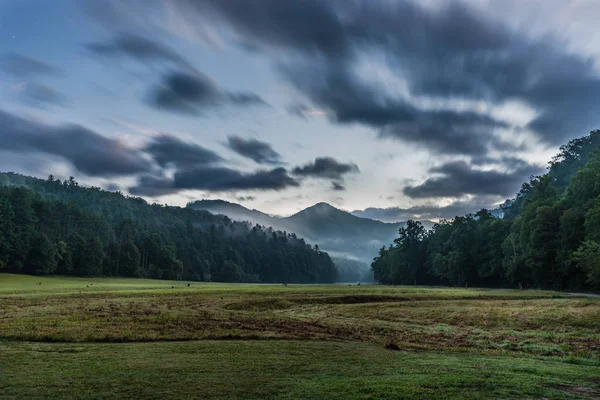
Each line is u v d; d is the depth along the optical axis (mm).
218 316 26953
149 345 15594
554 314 27766
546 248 69188
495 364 13023
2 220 104938
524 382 10633
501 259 92562
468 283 107688
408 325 26266
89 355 13586
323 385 10188
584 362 14406
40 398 9125
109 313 26609
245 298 42750
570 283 67438
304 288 69312
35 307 30062
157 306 33156
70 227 145125
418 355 14406
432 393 9594
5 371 11391
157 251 157750
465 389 9945
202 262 188250
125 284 81062
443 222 128375
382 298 45906
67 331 18297
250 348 15102
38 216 130750
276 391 9688
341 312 34188
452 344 18562
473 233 106875
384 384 10289
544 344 19094
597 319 25312
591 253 49938
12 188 131500
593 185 66125
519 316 28469
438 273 114625
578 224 63250
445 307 35094
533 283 84875
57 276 115188
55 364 12258
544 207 71688
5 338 16688
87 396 9273
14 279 86812
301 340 17516
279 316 29500
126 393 9500
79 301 36094
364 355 14062
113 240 150625
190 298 42062
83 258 123812
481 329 24953
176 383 10328
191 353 14109
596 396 9602
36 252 110375
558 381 10859
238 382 10430
